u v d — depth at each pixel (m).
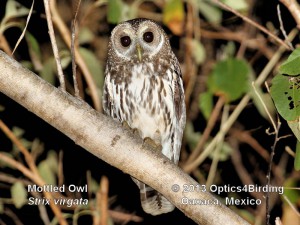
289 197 9.90
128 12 10.69
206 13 10.79
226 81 9.90
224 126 10.89
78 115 6.12
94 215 10.64
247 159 13.13
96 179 11.74
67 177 12.26
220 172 12.74
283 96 6.79
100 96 10.73
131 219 12.47
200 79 12.53
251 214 12.24
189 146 12.02
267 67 10.35
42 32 11.98
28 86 6.02
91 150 6.21
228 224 6.01
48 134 11.73
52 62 10.49
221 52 12.53
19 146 10.20
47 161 11.60
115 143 6.16
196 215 6.11
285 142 12.22
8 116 11.77
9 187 11.86
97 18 12.11
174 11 10.27
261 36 12.11
